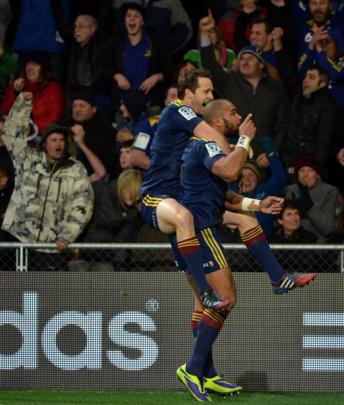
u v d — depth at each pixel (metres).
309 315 26.14
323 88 34.69
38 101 35.75
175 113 23.56
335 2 37.41
